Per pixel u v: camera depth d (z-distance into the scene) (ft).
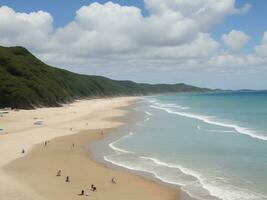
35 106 376.89
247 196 89.92
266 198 88.07
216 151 144.77
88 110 368.48
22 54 517.14
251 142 163.12
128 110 379.14
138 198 90.33
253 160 127.03
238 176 107.45
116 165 126.82
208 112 345.92
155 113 338.34
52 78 514.27
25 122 247.91
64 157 139.44
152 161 131.34
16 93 363.35
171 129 217.36
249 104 464.24
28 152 146.51
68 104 471.62
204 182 102.89
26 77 426.51
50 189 95.91
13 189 93.97
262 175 107.76
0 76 382.83
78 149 155.94
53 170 118.32
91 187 98.58
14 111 328.08
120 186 100.73
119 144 167.43
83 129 217.36
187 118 285.84
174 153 143.74
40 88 410.52
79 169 120.47
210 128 218.59
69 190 95.66
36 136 187.52
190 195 92.22
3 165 123.34
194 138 179.52
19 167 120.98
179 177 109.09
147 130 214.48
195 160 130.21
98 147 160.86
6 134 192.85
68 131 207.82
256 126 223.92
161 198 90.43
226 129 212.23
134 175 112.78
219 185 99.50
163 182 104.47
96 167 123.65
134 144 166.40
